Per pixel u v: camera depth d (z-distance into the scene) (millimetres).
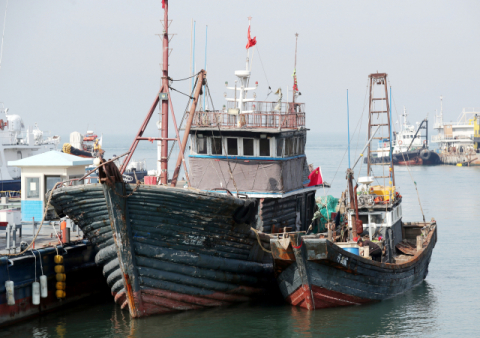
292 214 39719
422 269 38531
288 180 37844
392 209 37406
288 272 30359
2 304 27375
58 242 32031
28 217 37406
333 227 36750
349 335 27312
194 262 29750
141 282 28844
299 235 28891
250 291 32656
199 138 37906
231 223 29938
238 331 27688
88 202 27984
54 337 26797
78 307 32094
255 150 36594
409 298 34531
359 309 31250
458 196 98688
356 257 29969
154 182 30328
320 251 28703
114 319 29688
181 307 30422
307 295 30109
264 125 36812
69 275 32344
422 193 104500
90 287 34562
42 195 37281
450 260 47188
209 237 29781
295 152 39875
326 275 29812
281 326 28359
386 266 32156
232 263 31188
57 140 76250
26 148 66062
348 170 33938
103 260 29750
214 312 30688
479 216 73562
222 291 31344
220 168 37094
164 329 27938
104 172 26562
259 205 35969
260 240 32594
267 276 33656
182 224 28672
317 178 41844
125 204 27547
